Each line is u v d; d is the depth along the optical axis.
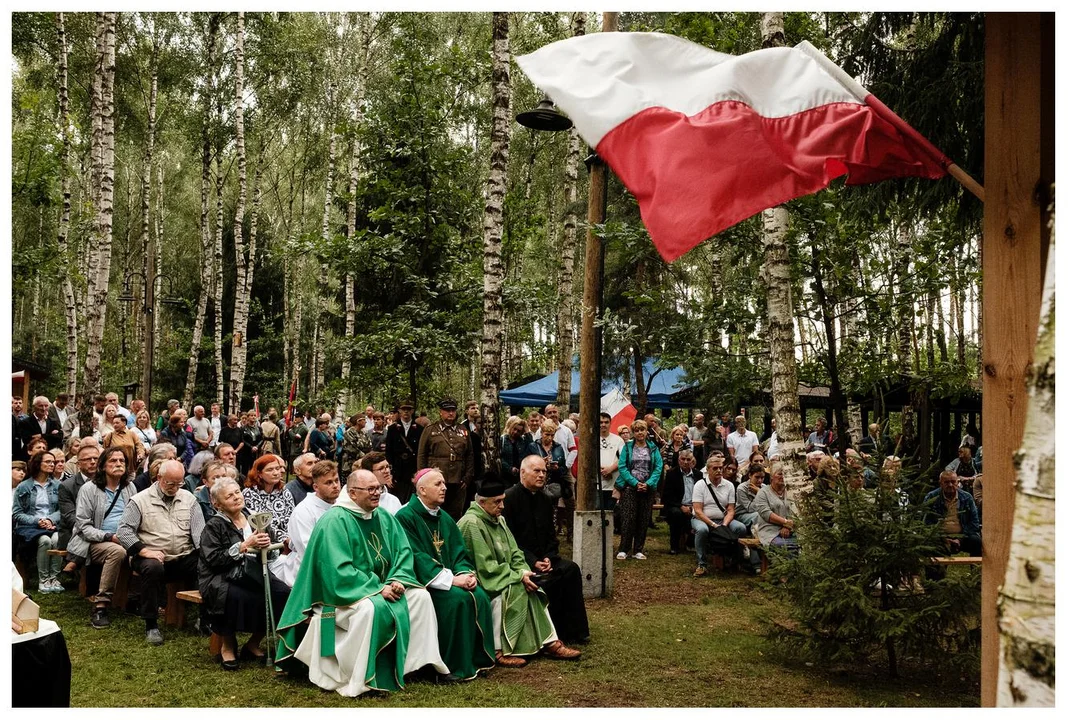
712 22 9.73
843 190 7.06
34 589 8.28
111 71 15.81
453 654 6.00
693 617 7.82
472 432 10.77
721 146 3.79
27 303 38.84
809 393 17.81
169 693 5.46
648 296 12.30
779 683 5.86
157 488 7.20
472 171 17.23
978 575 5.66
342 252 13.77
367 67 24.59
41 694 3.40
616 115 3.84
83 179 27.83
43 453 8.48
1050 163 3.44
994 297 3.51
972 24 5.71
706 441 14.92
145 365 22.75
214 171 36.31
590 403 8.75
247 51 27.69
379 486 6.10
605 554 8.71
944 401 17.41
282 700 5.41
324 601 5.77
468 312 13.97
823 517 6.03
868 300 10.98
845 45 6.80
